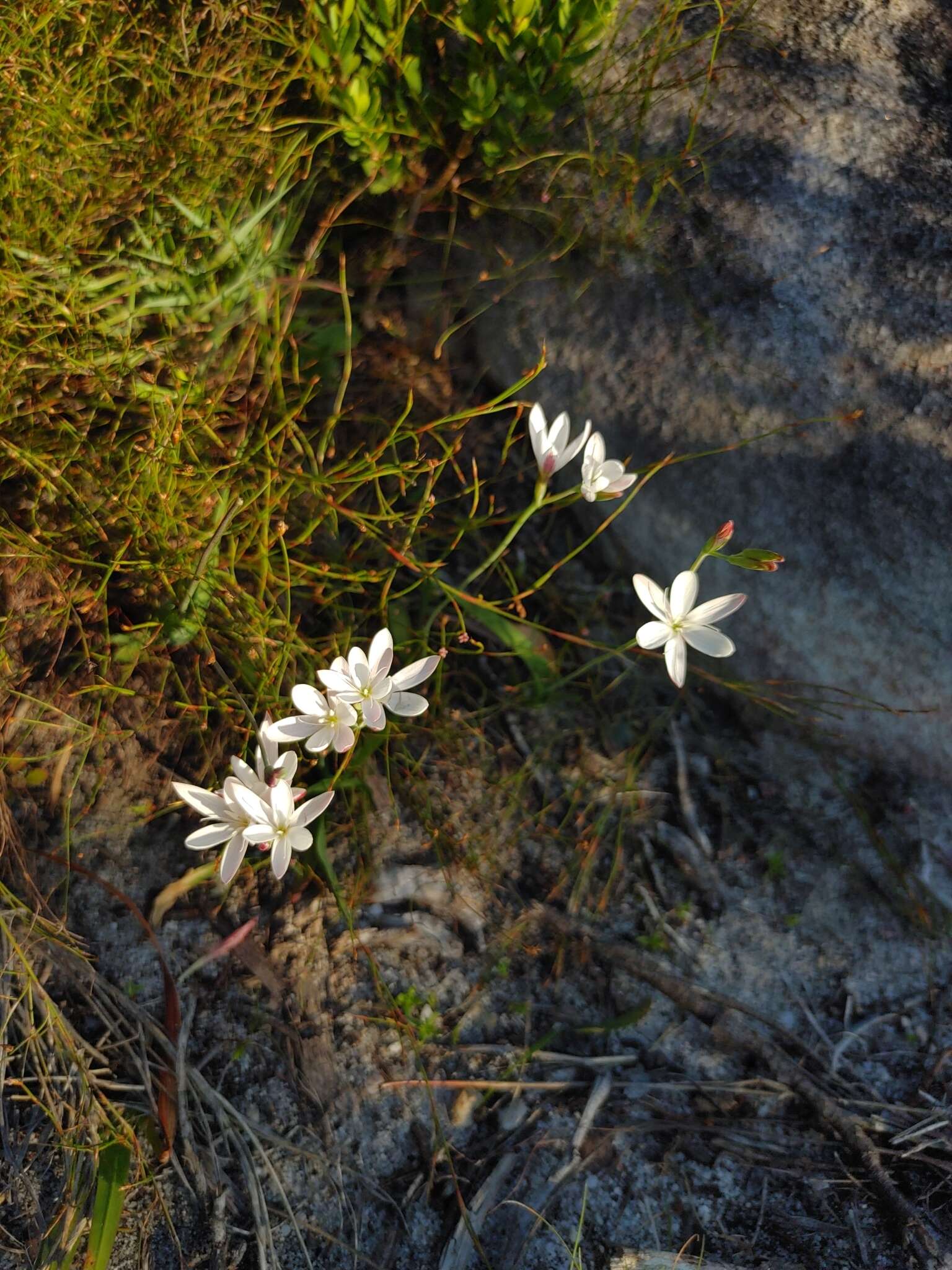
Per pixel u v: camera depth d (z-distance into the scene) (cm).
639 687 40
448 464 42
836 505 38
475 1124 32
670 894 36
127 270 38
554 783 38
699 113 44
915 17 46
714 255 41
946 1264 29
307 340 41
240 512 38
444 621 37
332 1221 30
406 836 36
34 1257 29
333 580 39
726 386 40
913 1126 32
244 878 35
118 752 36
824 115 43
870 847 36
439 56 42
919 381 39
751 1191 31
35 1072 31
